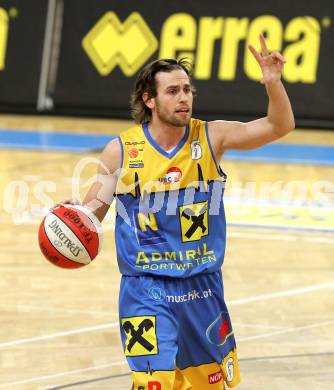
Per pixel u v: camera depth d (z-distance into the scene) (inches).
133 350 362.3
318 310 594.6
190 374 378.9
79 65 1401.3
